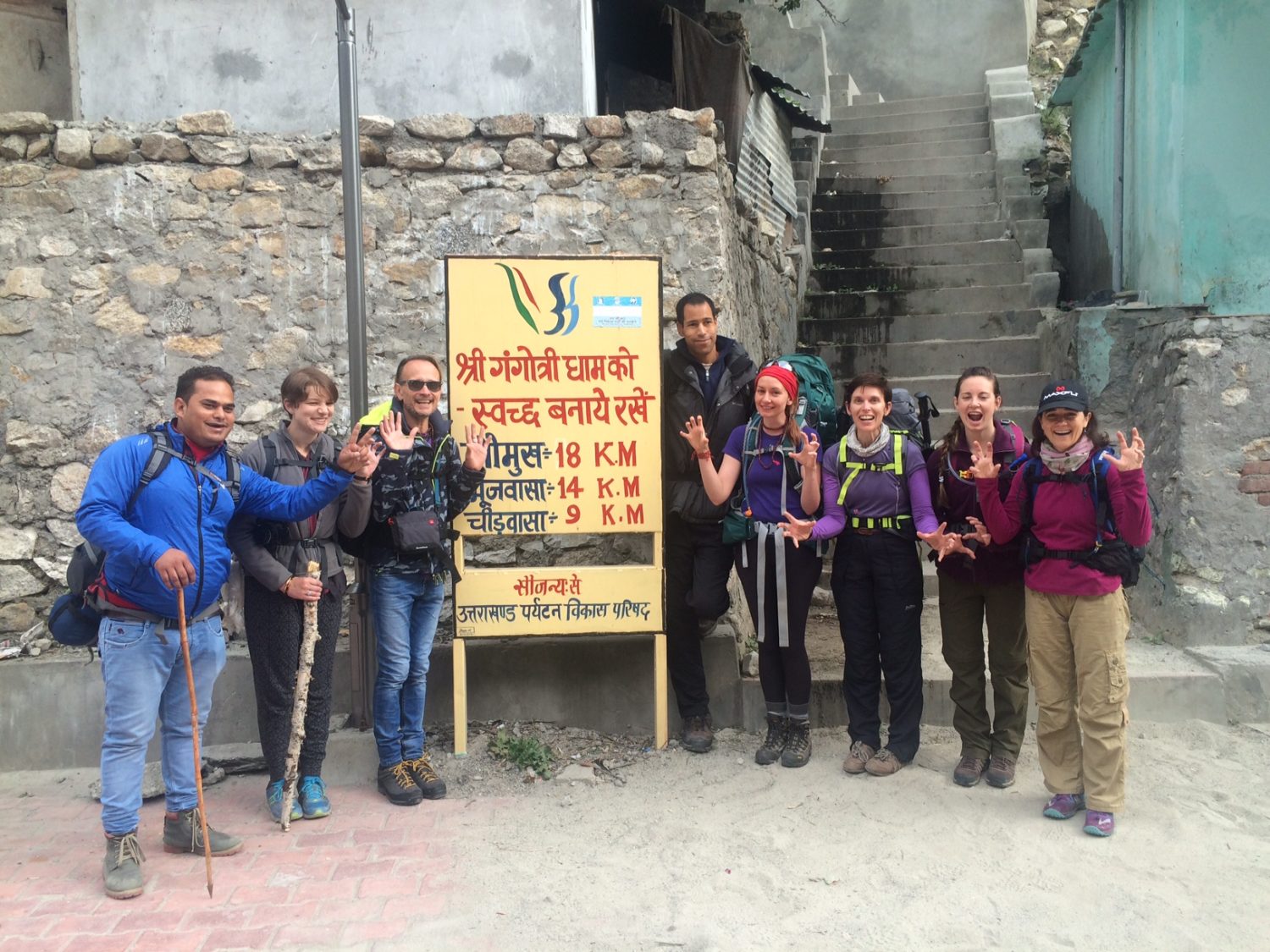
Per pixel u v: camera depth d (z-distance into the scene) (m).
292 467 4.21
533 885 3.68
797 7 11.45
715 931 3.34
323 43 6.00
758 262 7.35
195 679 3.88
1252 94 6.65
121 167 5.36
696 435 4.46
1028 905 3.47
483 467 4.49
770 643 4.65
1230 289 6.71
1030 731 5.08
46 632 5.25
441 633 5.38
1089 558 3.96
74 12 5.98
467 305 4.77
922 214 10.48
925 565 6.68
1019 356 8.47
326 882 3.72
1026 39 13.27
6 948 3.29
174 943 3.32
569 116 5.53
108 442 5.33
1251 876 3.63
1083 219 9.66
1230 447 5.54
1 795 4.70
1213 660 5.19
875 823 4.13
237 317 5.42
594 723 5.21
